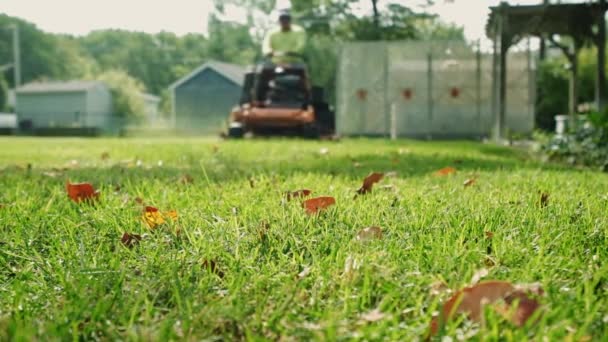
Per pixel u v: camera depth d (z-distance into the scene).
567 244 1.58
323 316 1.07
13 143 12.52
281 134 12.81
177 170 4.23
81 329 1.06
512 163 5.34
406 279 1.26
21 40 56.69
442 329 0.97
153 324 1.06
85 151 7.81
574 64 11.72
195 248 1.57
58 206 2.30
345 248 1.51
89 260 1.48
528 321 0.94
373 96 17.72
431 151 7.75
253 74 13.15
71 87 46.22
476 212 2.04
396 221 1.88
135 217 2.04
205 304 1.15
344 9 32.28
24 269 1.44
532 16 11.02
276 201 2.35
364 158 5.78
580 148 5.98
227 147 8.31
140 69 61.03
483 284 1.04
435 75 17.20
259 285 1.26
